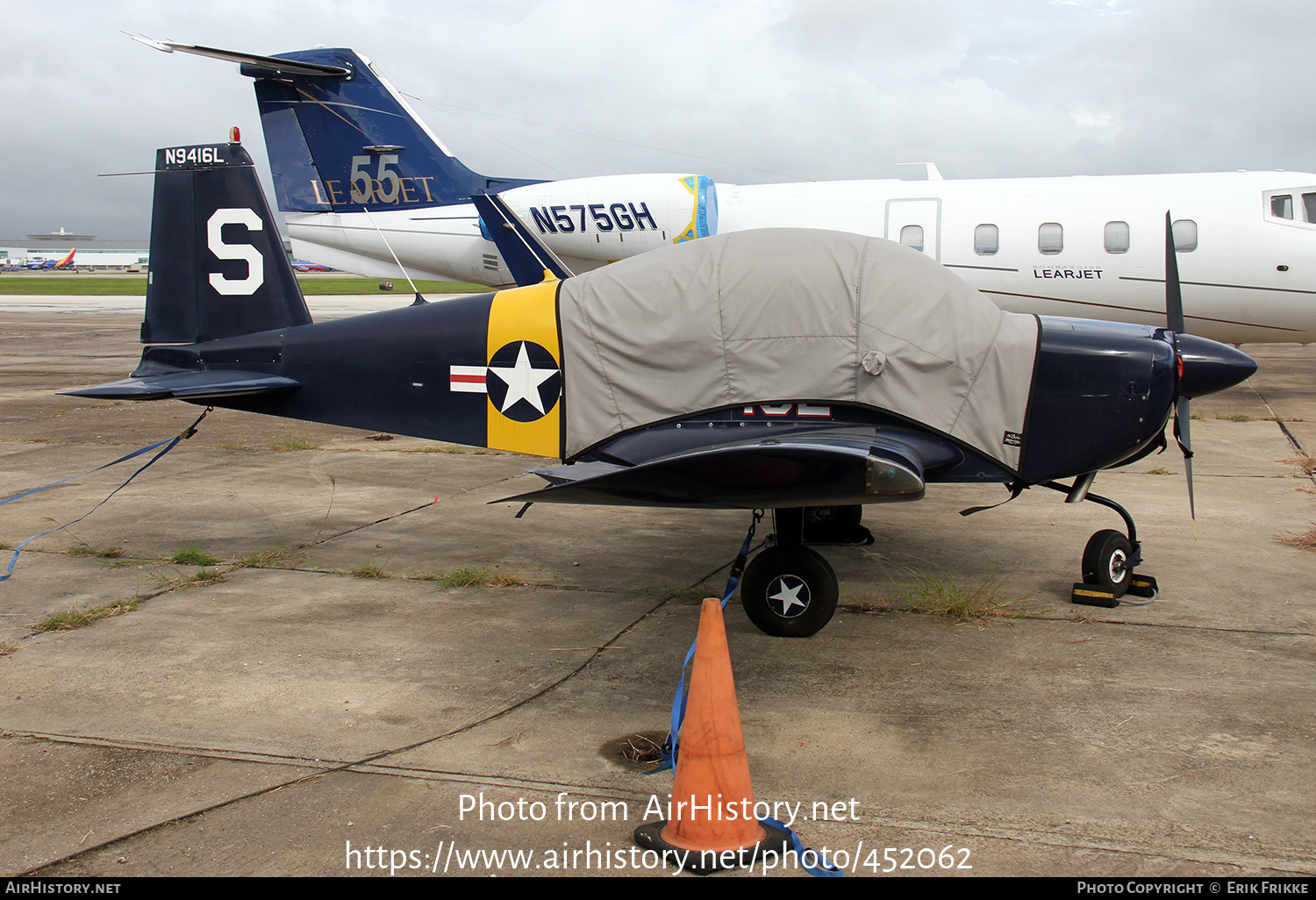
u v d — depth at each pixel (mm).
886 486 3709
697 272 4766
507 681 3908
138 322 29891
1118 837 2686
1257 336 11922
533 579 5383
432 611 4832
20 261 136375
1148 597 4879
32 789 3016
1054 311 12242
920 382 4520
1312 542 5828
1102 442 4531
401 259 15758
